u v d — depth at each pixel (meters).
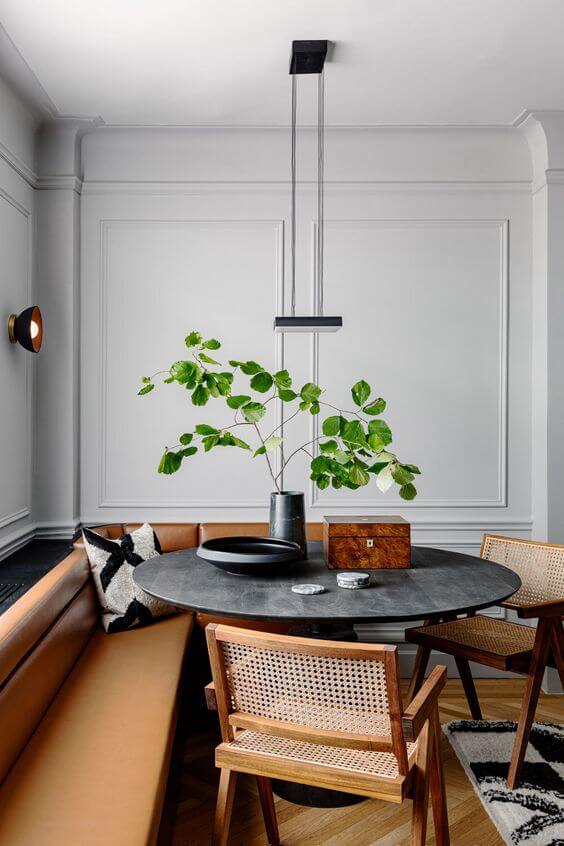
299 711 1.52
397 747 1.45
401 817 2.18
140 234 3.52
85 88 3.02
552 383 3.42
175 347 3.52
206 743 2.72
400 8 2.45
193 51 2.73
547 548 2.71
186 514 3.51
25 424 3.19
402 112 3.30
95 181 3.49
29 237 3.24
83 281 3.49
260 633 1.49
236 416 3.52
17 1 2.37
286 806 2.25
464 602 1.93
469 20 2.53
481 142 3.56
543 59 2.82
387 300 3.56
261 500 3.52
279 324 2.72
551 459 3.41
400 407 3.56
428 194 3.56
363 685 1.44
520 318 3.59
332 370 3.55
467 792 2.34
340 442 3.53
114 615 2.74
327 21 2.52
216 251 3.54
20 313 3.08
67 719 1.89
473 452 3.58
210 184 3.52
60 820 1.39
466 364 3.58
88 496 3.47
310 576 2.24
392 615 1.80
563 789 2.31
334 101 3.18
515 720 2.91
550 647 2.47
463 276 3.58
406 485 2.33
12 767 1.61
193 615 3.00
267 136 3.51
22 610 1.87
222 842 1.63
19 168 3.06
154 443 3.51
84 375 3.48
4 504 2.91
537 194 3.52
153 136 3.49
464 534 3.56
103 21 2.50
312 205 3.54
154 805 1.46
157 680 2.20
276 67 2.86
